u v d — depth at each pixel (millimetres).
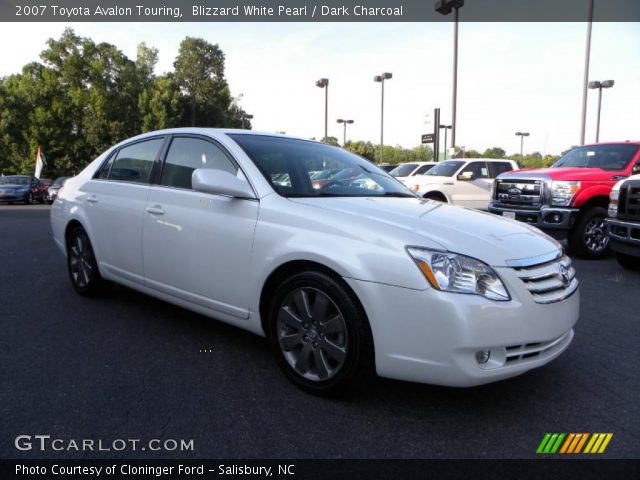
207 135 3664
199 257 3354
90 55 51688
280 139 3863
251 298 3064
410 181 12180
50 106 47812
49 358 3285
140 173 4066
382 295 2494
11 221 13211
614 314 4570
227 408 2674
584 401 2852
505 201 8336
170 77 58906
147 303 4566
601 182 7488
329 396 2779
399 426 2535
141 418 2553
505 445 2389
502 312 2434
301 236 2811
